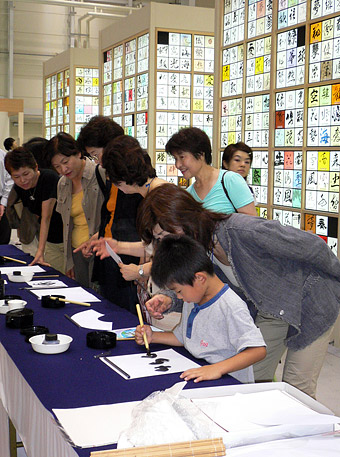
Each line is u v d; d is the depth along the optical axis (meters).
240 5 5.20
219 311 1.91
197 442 1.21
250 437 1.26
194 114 7.27
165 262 1.75
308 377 2.16
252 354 1.80
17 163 3.67
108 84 8.57
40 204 3.92
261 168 5.00
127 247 2.75
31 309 2.46
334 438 1.28
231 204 2.80
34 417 1.68
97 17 13.42
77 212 3.61
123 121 8.07
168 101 7.14
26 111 14.86
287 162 4.67
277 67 4.73
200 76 7.24
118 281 3.03
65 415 1.49
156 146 7.14
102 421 1.45
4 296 2.80
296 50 4.52
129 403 1.58
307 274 2.05
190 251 1.75
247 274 1.98
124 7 13.16
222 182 2.80
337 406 3.32
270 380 2.27
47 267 3.76
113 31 8.25
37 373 1.84
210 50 7.25
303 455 1.20
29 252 4.60
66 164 3.35
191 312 2.00
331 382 3.70
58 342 2.07
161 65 7.05
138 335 2.08
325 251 1.98
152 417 1.27
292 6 4.54
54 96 12.23
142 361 1.94
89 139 3.07
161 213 1.86
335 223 4.19
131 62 7.73
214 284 1.92
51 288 3.11
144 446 1.20
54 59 12.07
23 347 2.12
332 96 4.18
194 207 1.92
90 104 11.23
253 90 5.05
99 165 3.46
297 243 1.93
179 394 1.45
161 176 7.20
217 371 1.76
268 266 1.98
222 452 1.20
